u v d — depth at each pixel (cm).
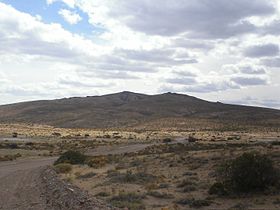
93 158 5300
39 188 2772
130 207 1983
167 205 2067
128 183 2962
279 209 1833
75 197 2094
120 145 9650
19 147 8988
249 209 1869
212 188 2302
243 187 2266
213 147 6269
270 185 2297
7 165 5459
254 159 2311
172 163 4012
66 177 3553
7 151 8181
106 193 2478
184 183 2659
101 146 9412
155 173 3431
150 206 2050
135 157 5428
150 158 4906
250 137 11900
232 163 2395
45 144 10081
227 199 2164
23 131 15962
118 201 2175
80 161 5259
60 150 8631
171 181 2898
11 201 2319
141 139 12238
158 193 2361
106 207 1845
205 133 15750
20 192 2678
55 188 2558
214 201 2125
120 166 4284
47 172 3822
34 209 2009
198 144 7619
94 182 3162
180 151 5934
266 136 12531
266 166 2292
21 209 2036
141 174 3291
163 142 10406
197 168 3494
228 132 16388
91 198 2070
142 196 2300
